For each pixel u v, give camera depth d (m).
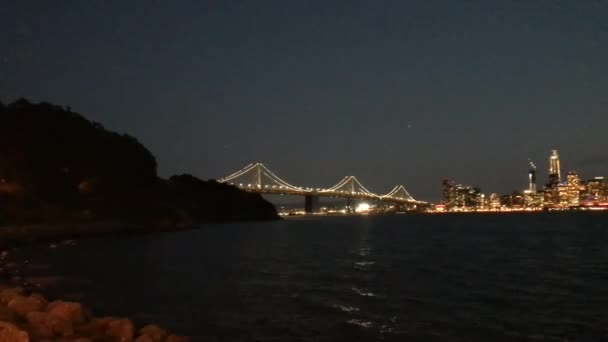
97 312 20.47
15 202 73.81
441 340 16.17
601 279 30.25
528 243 63.41
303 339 16.25
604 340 16.28
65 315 14.90
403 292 25.50
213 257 46.41
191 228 116.88
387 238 77.00
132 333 14.12
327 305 21.92
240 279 30.84
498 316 19.58
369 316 19.62
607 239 69.81
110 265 38.28
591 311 20.52
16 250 50.97
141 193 105.19
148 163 115.00
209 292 25.66
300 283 29.03
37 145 87.81
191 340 16.16
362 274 33.28
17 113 91.69
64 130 95.19
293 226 135.12
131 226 90.56
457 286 27.47
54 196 84.44
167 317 19.52
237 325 18.14
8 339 11.60
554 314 19.97
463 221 164.25
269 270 35.84
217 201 169.38
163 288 26.95
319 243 66.50
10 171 80.38
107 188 95.44
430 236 81.56
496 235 82.31
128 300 23.28
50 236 65.12
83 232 74.25
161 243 65.44
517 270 35.06
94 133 102.31
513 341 16.11
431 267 37.25
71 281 29.17
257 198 198.62
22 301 15.65
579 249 53.84
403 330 17.39
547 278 30.75
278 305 21.95
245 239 75.56
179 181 161.88
